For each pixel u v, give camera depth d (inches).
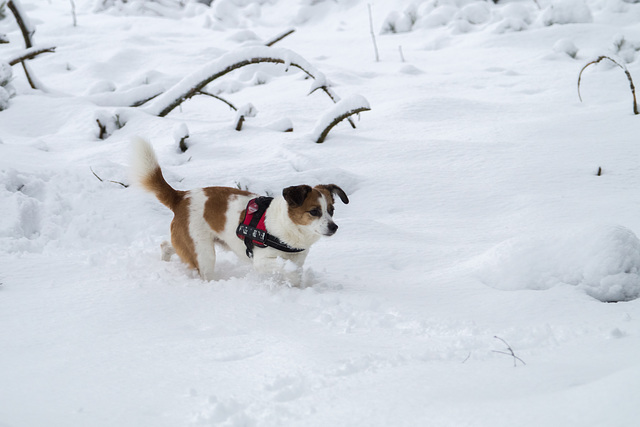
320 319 140.6
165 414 91.4
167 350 119.4
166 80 454.9
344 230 225.9
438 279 175.9
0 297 154.7
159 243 214.5
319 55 636.1
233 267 200.4
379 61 598.9
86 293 158.4
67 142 343.9
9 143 324.2
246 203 185.0
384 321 137.7
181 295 158.7
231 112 426.3
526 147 308.7
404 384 93.0
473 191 264.8
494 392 85.4
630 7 693.3
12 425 85.8
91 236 225.1
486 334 126.8
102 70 562.3
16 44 663.1
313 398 91.9
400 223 240.2
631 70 458.9
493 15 713.6
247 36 708.7
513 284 167.9
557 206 238.1
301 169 292.2
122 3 923.4
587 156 289.0
